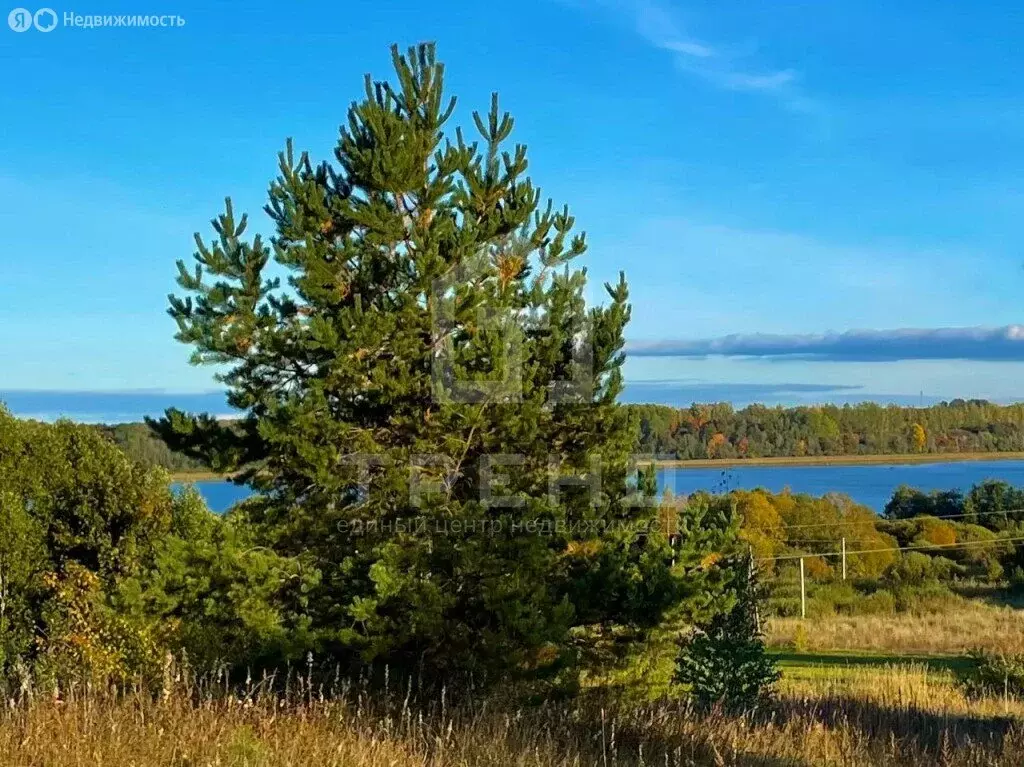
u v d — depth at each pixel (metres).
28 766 7.12
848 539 47.88
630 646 12.00
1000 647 27.64
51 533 18.69
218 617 10.84
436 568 10.73
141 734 7.80
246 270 11.12
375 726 8.77
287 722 8.41
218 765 7.01
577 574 11.77
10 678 12.93
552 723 9.59
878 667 22.05
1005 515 55.12
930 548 49.78
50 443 18.94
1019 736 10.48
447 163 11.43
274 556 10.93
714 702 11.63
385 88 11.55
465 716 9.45
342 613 10.84
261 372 11.49
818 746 9.95
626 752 8.93
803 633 28.98
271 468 11.58
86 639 14.19
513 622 10.08
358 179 11.65
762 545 42.56
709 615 11.98
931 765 9.50
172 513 19.08
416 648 10.73
